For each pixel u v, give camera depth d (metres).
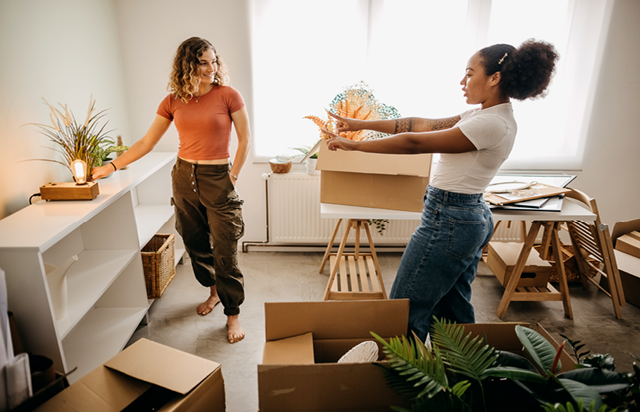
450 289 1.74
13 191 1.68
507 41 2.81
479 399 0.96
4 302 1.10
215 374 1.17
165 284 2.35
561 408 0.77
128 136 2.81
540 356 1.02
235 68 2.77
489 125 1.31
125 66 2.70
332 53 2.80
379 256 3.16
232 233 2.01
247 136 1.98
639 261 2.57
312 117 2.07
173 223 2.80
